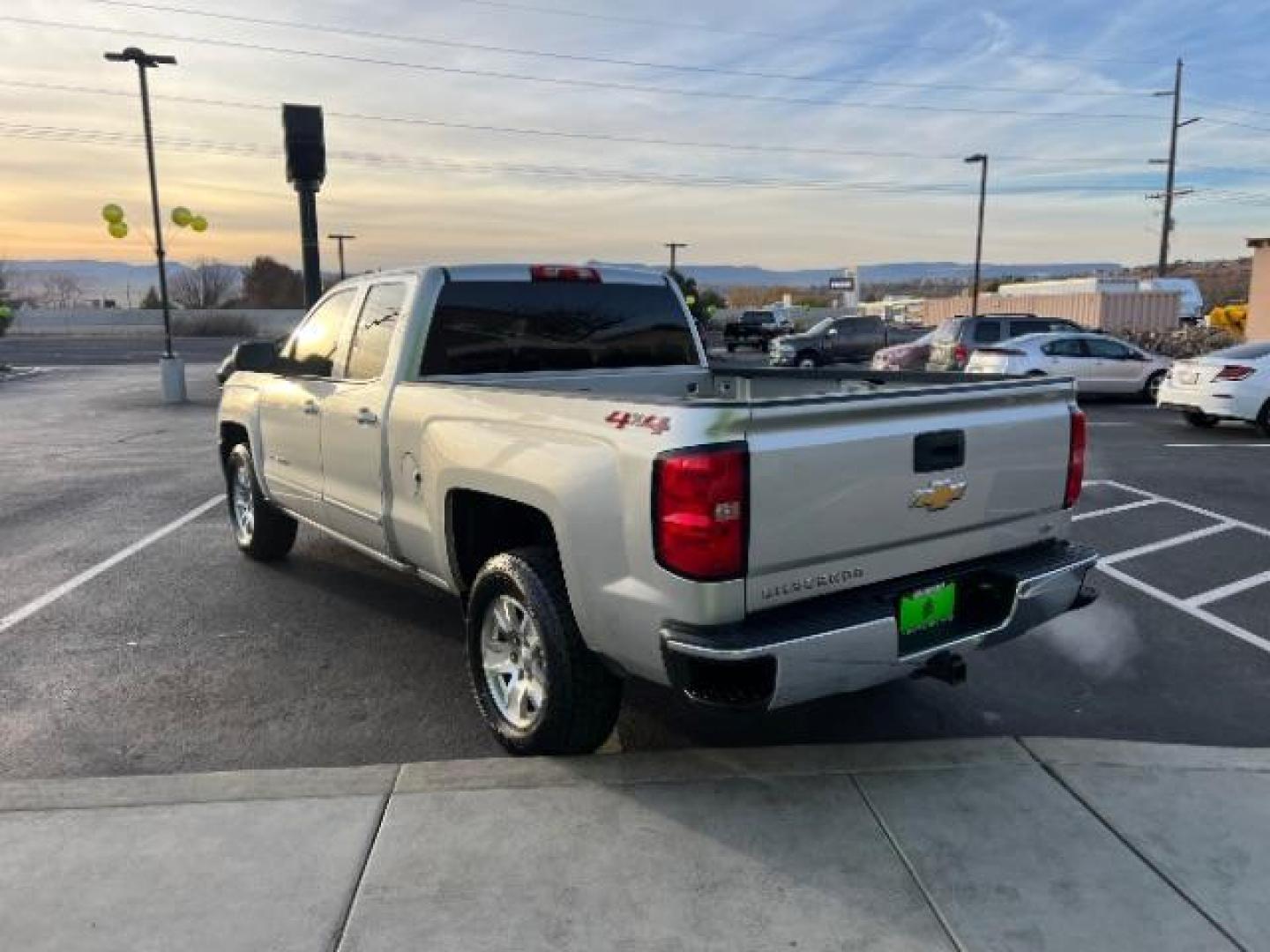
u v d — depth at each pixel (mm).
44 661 5086
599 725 3777
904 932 2840
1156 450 12922
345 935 2818
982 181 40781
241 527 7141
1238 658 5172
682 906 2949
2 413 18391
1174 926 2863
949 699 4605
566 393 3582
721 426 3049
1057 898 2986
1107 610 5984
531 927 2855
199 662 5074
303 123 14016
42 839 3299
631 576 3279
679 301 5695
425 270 4820
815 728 4262
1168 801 3539
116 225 20922
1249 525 8367
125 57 19344
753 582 3148
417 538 4551
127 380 26875
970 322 20969
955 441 3604
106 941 2793
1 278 80375
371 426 4832
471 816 3439
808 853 3219
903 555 3541
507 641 4059
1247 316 27250
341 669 4980
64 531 8117
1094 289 43062
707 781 3693
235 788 3639
